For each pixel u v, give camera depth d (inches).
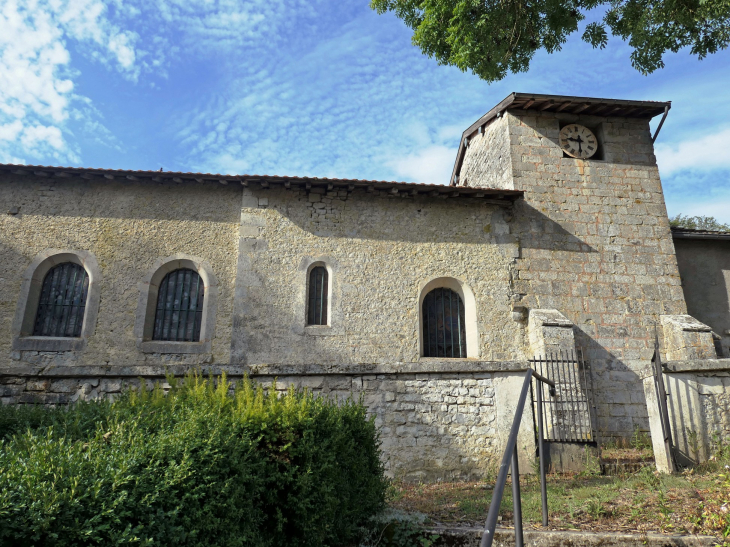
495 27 409.1
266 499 143.6
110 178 442.3
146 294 430.9
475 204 482.3
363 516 178.7
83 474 98.7
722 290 499.8
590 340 452.1
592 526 168.2
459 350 454.6
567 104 498.3
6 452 109.6
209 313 432.8
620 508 183.9
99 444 115.4
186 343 424.8
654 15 409.1
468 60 407.2
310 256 450.9
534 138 506.6
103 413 160.6
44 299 430.0
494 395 279.4
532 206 485.4
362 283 449.1
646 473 235.3
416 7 451.2
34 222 437.4
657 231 488.7
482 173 570.6
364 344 433.4
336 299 442.0
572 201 490.0
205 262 445.4
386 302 446.6
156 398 176.2
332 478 158.2
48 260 432.5
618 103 494.6
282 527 144.1
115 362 413.7
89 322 419.5
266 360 420.2
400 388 273.6
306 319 437.4
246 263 440.5
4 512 81.4
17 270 426.0
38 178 447.5
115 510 96.3
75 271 439.2
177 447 117.5
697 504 177.3
